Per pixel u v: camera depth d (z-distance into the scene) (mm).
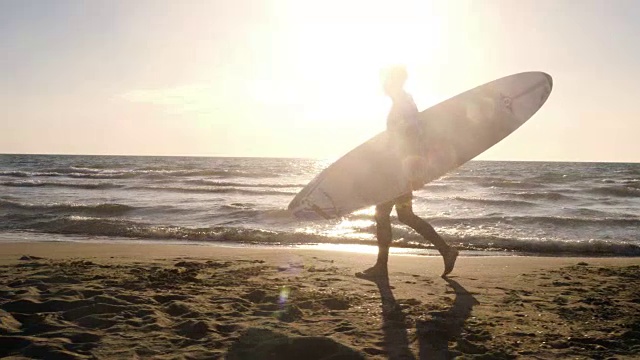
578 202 19312
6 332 3217
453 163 4949
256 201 18016
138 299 4012
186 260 6406
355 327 3410
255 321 3502
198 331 3275
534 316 3732
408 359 2865
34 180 29141
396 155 4824
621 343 3148
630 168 64375
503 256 8180
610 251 9016
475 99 5320
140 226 11281
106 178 31812
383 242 5254
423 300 4223
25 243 8547
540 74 5582
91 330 3287
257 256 6938
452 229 11594
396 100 4695
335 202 5035
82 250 7594
